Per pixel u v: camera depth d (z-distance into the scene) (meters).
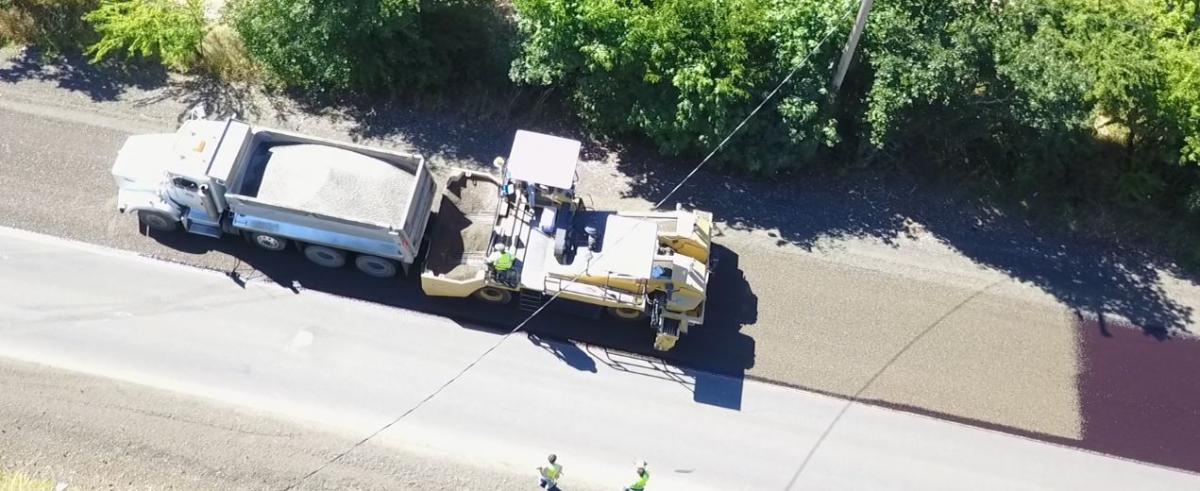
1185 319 19.64
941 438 17.36
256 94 21.55
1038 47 18.78
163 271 18.09
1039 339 19.00
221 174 16.72
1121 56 18.66
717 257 19.56
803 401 17.62
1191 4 20.23
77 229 18.48
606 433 16.83
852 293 19.33
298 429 16.20
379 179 17.45
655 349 18.08
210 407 16.30
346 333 17.64
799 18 18.83
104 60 21.67
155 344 17.00
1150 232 21.12
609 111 20.59
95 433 15.73
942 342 18.73
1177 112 19.06
